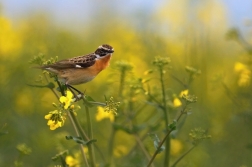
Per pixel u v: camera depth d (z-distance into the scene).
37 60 9.95
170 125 8.55
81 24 26.94
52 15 27.08
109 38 25.23
